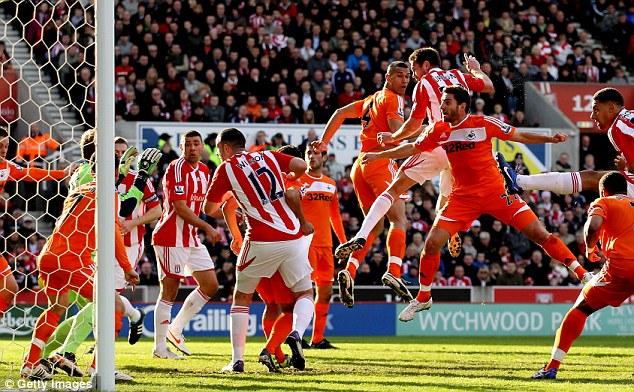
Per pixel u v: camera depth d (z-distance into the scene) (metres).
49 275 13.07
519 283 32.41
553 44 40.50
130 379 12.74
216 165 33.41
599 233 13.67
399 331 28.62
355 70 37.34
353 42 37.97
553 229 34.69
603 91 14.02
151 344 22.03
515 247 33.38
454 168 15.37
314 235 20.28
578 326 13.45
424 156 16.17
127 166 14.32
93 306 12.66
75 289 13.12
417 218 33.31
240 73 35.81
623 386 12.49
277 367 14.23
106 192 11.40
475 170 15.18
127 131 32.88
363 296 30.53
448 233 15.61
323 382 12.71
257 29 37.53
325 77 36.41
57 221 13.44
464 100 14.85
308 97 35.56
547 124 37.12
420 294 16.33
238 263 14.09
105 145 11.45
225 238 31.58
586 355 19.03
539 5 41.38
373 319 28.55
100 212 11.38
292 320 14.48
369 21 38.91
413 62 16.80
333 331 28.34
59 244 13.06
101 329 11.32
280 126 33.88
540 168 35.53
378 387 12.12
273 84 35.94
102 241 11.36
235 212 17.03
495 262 32.72
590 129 37.97
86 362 15.70
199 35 36.75
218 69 35.84
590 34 42.03
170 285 17.61
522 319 29.08
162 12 36.78
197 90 34.94
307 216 20.19
